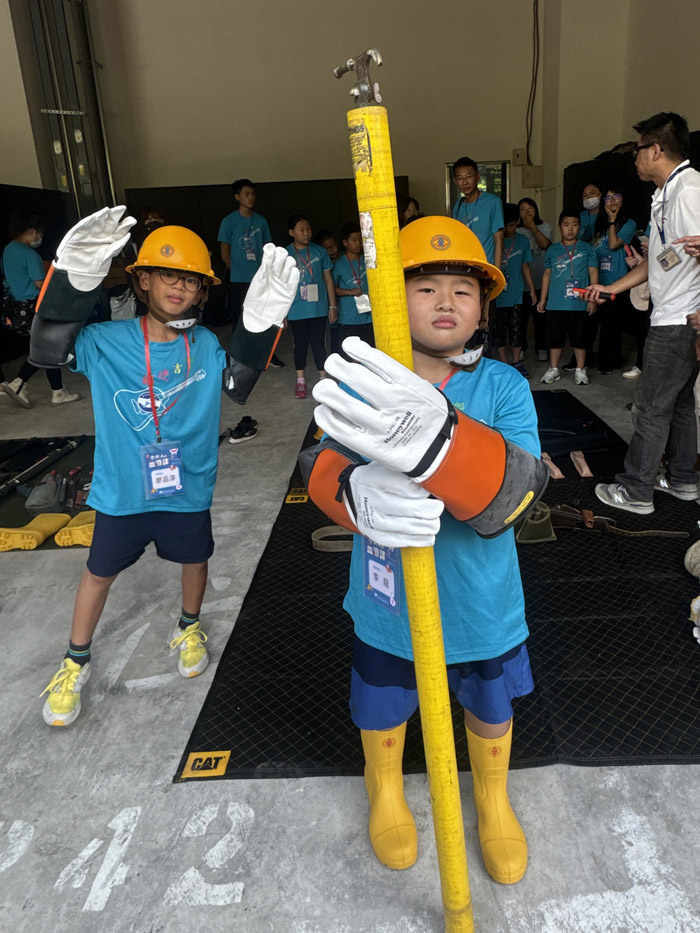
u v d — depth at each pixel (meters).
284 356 8.07
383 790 1.63
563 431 4.67
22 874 1.65
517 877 1.55
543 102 10.32
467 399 1.33
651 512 3.43
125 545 2.04
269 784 1.87
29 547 3.37
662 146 2.93
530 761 1.90
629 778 1.84
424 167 10.71
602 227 6.14
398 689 1.51
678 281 3.02
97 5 9.92
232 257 7.12
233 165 10.64
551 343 6.07
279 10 10.06
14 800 1.86
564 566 2.93
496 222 5.42
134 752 2.02
